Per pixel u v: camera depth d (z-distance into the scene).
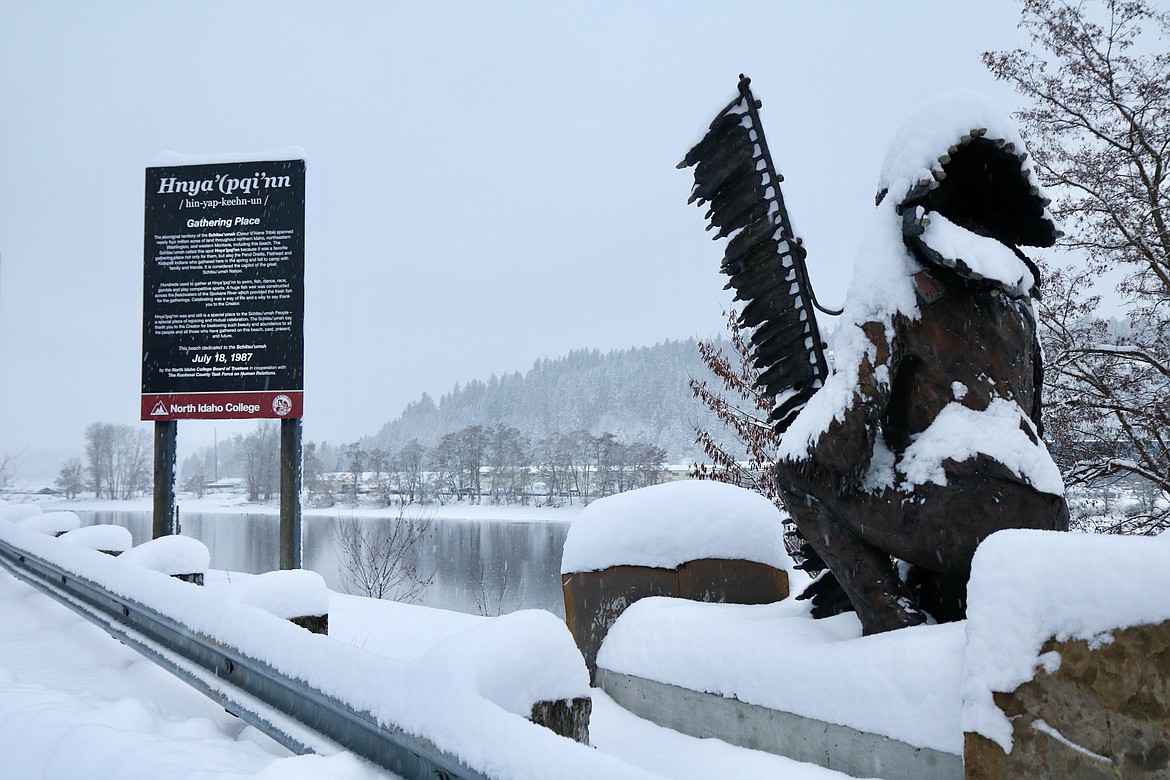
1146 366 12.85
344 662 3.30
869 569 3.58
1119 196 12.86
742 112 4.54
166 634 5.15
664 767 3.65
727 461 11.77
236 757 3.42
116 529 8.58
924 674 2.98
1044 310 12.74
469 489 85.69
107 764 3.15
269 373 11.56
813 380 4.41
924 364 3.51
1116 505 12.48
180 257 11.81
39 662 5.76
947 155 3.50
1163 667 2.35
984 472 3.31
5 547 9.55
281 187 11.77
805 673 3.45
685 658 4.20
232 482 131.25
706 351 12.02
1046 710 2.51
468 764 2.51
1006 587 2.67
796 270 4.43
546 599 19.19
